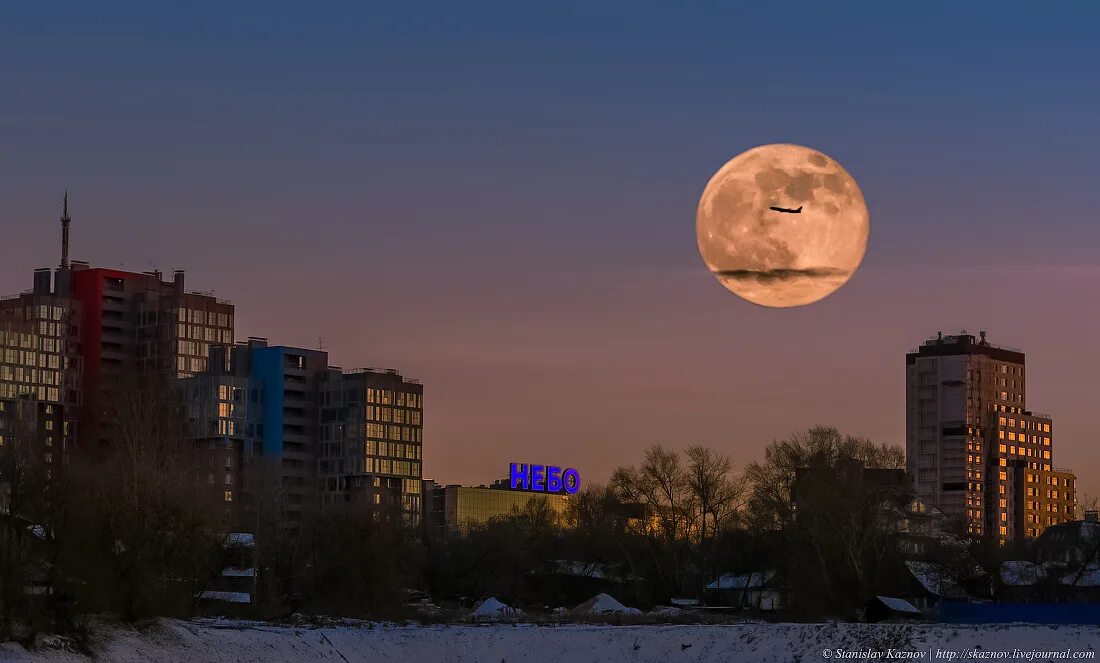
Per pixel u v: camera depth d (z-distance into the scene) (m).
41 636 152.75
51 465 180.12
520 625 197.88
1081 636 163.62
